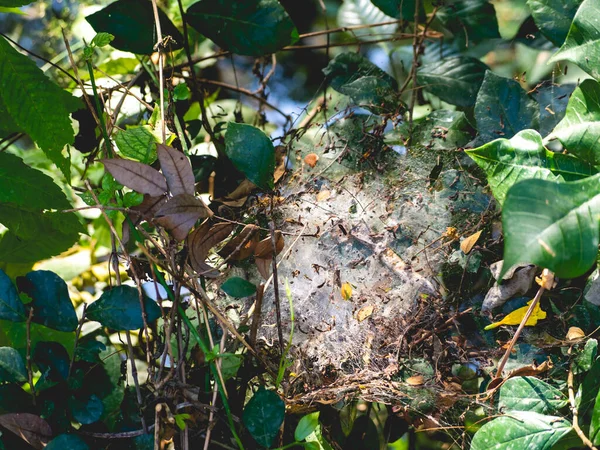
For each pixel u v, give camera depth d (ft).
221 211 3.28
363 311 3.14
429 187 3.27
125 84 3.53
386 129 3.50
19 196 3.07
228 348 3.10
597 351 2.99
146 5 3.30
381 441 3.22
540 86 3.35
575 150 2.83
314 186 3.34
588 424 2.94
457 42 3.87
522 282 3.03
